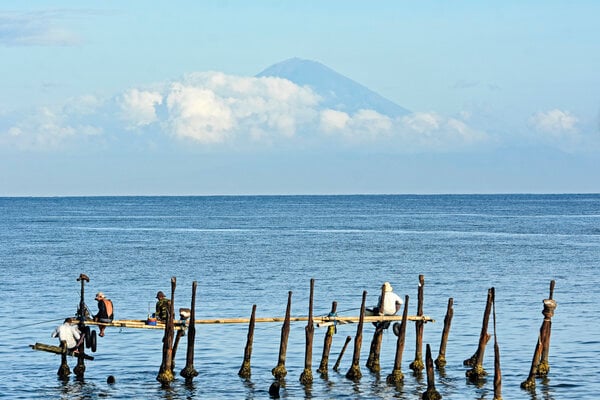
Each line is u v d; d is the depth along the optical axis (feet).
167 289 287.07
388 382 156.87
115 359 178.91
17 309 242.17
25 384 160.04
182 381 160.45
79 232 637.71
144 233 625.00
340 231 639.35
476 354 160.66
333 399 148.36
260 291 281.54
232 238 564.30
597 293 270.26
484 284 298.76
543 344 159.74
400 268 358.23
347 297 267.18
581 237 546.26
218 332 205.98
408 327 209.97
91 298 265.13
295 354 182.60
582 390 151.53
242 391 153.99
